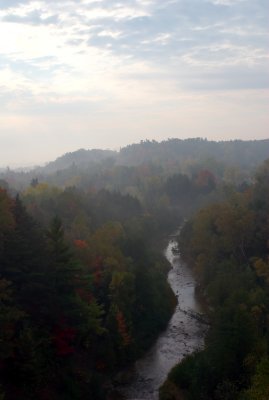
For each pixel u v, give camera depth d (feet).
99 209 417.69
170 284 310.65
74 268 168.14
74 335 165.89
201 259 295.28
